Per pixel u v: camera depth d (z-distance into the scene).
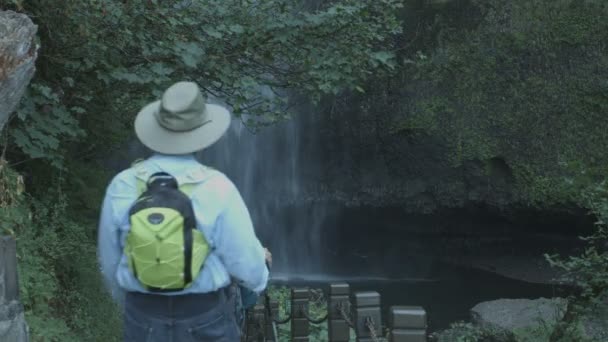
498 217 20.53
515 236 20.61
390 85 20.11
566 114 17.67
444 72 19.09
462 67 18.83
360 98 20.92
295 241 23.08
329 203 23.34
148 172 2.77
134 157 14.11
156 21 6.55
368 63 7.93
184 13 6.88
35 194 7.21
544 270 18.50
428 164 20.56
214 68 7.21
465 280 18.30
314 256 21.70
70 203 7.68
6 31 4.66
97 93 7.42
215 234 2.71
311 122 22.55
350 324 4.27
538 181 18.33
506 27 18.08
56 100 6.02
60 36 6.39
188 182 2.71
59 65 6.75
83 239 7.22
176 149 2.74
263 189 23.50
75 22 6.14
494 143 18.86
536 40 17.72
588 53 17.14
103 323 7.02
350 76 7.73
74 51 6.61
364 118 21.16
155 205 2.62
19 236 5.80
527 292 16.89
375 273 19.50
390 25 7.86
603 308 7.06
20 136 6.02
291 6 7.59
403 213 22.33
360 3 7.58
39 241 6.12
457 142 19.39
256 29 7.22
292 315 5.97
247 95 7.46
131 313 2.81
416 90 19.67
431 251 21.25
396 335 3.45
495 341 10.26
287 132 23.09
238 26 6.90
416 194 21.52
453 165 19.67
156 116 2.79
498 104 18.59
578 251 19.06
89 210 8.03
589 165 17.47
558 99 17.70
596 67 17.08
